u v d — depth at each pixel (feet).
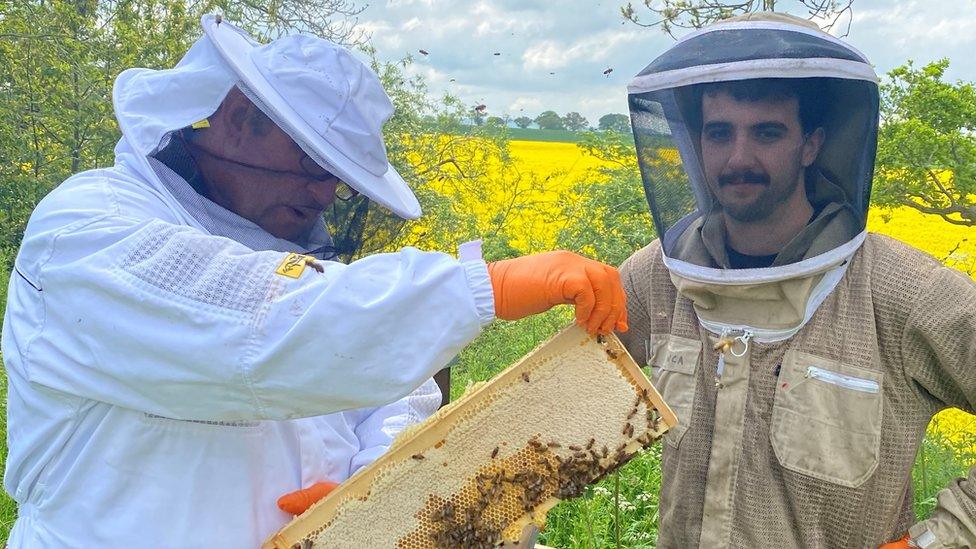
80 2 38.68
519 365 6.52
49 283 6.03
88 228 5.98
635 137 8.34
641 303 9.18
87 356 5.94
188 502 6.46
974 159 25.67
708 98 7.46
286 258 5.90
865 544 7.77
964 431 21.39
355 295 5.52
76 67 34.99
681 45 7.84
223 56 6.31
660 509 8.99
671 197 8.18
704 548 8.20
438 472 6.63
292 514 7.02
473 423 6.59
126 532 6.37
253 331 5.53
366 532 6.63
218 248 5.90
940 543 7.55
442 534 6.61
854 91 7.19
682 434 8.42
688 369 8.42
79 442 6.59
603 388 6.56
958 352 7.20
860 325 7.57
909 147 26.14
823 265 7.40
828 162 7.32
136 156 6.62
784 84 7.13
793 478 7.74
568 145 108.68
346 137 6.66
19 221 36.91
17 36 33.91
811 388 7.66
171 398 5.87
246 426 6.67
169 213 6.47
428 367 5.59
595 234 30.48
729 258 7.84
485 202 43.68
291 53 6.69
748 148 7.32
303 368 5.49
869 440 7.50
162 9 38.42
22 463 6.86
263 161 6.64
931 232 50.01
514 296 5.74
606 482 16.02
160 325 5.68
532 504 6.59
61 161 37.60
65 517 6.59
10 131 35.14
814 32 7.43
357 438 8.47
